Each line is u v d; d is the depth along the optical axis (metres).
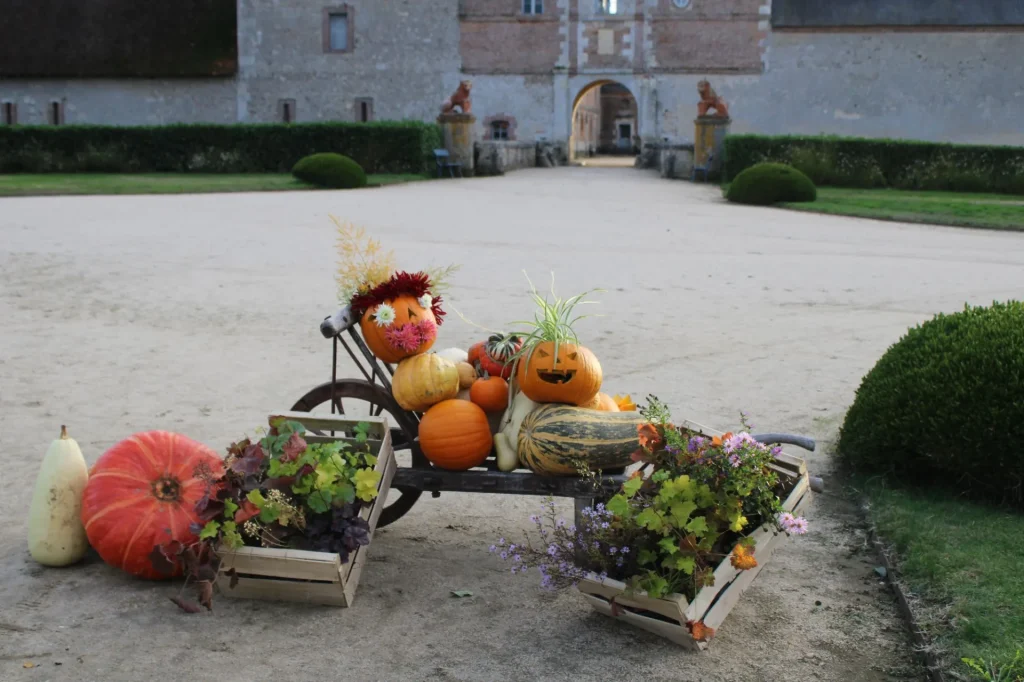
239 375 7.36
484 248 14.23
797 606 3.92
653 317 9.61
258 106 38.94
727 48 36.28
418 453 4.29
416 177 29.05
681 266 12.87
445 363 4.20
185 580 4.02
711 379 7.31
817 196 23.78
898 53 35.50
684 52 36.50
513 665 3.45
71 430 6.01
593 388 4.03
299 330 8.91
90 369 7.51
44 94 39.56
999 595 3.75
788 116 36.38
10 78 39.38
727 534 3.77
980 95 35.34
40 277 11.23
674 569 3.52
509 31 37.31
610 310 9.91
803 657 3.54
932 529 4.41
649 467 4.26
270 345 8.34
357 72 38.34
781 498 4.05
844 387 7.13
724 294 10.91
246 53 38.72
